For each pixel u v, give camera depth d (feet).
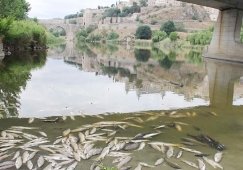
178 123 39.65
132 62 133.39
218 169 26.48
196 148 31.27
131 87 66.85
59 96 54.70
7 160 26.81
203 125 39.32
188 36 351.25
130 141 31.86
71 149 29.14
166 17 541.75
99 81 73.92
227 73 99.81
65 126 36.73
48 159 26.94
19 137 32.45
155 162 27.09
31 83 67.31
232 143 33.06
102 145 30.78
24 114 42.16
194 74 95.35
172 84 73.61
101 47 303.48
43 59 131.34
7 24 138.82
